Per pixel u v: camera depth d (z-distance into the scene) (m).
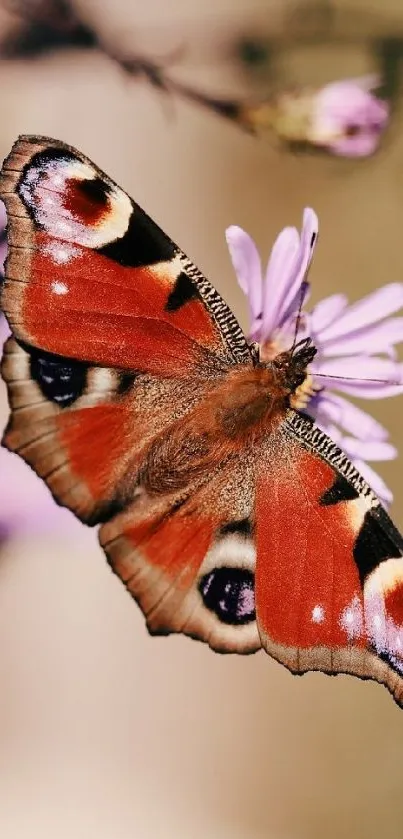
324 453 0.31
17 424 0.30
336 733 0.49
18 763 0.50
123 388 0.31
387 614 0.30
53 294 0.30
